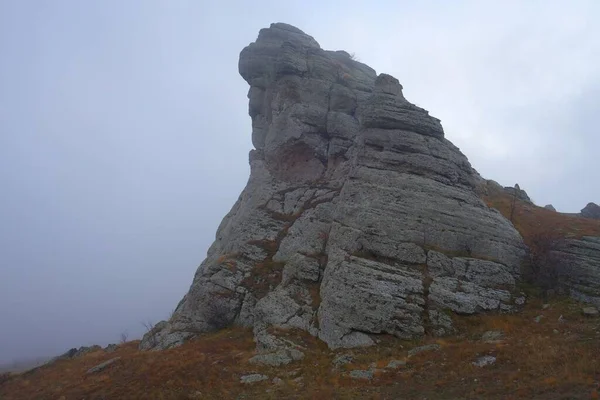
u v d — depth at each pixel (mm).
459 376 22984
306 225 44531
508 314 31797
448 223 36562
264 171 55250
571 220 42656
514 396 19156
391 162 39312
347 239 36469
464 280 33562
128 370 31156
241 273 42938
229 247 49344
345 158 51094
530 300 33188
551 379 19812
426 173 38875
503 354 24281
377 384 24219
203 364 29406
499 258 35812
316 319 33969
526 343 25422
